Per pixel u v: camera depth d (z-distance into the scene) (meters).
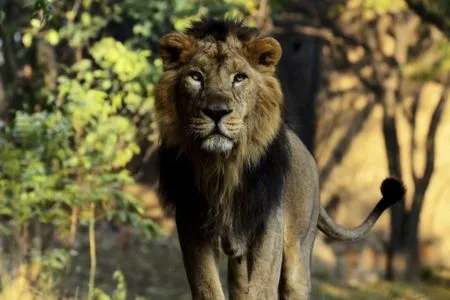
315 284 24.78
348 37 26.80
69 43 16.58
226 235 9.74
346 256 27.27
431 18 21.91
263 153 9.59
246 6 18.72
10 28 17.48
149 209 26.14
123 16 20.08
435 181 28.33
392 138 26.59
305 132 28.98
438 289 25.97
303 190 10.48
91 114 15.17
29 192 14.83
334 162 28.48
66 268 16.64
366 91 28.44
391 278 26.84
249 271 9.80
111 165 15.25
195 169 9.56
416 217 26.89
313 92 28.98
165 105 9.57
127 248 23.66
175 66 9.56
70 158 14.54
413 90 27.69
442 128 28.25
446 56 23.73
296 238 10.46
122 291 12.86
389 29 26.88
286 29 27.14
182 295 21.61
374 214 11.84
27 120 14.30
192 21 9.95
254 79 9.44
